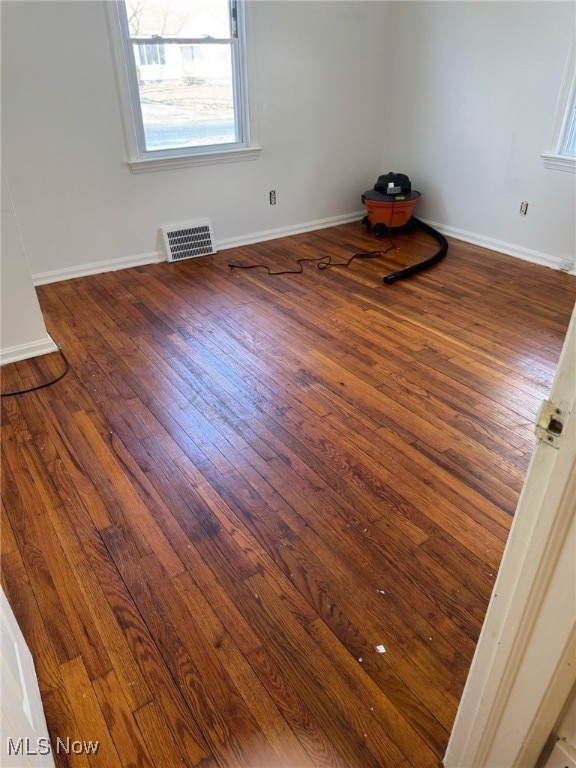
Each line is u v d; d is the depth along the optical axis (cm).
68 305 325
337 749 116
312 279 366
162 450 205
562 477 64
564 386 60
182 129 367
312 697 126
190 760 114
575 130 346
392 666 132
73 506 179
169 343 282
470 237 434
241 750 116
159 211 379
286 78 393
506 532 169
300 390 242
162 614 145
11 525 172
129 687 128
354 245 430
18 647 111
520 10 344
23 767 81
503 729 92
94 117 328
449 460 199
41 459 200
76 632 140
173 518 174
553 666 77
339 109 434
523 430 216
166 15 329
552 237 377
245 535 168
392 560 159
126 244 376
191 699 125
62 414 226
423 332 294
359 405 232
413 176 464
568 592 69
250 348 278
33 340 268
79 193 343
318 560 160
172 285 355
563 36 329
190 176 382
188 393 240
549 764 90
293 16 375
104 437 212
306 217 461
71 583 153
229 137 392
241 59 366
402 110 450
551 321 306
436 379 251
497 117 382
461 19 379
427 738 118
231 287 353
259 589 151
